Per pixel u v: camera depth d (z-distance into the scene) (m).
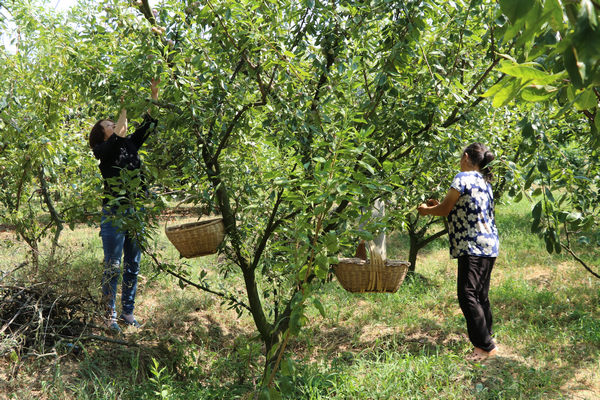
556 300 5.29
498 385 3.52
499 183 5.45
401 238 9.18
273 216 3.51
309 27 3.10
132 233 3.58
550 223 2.85
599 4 0.79
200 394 3.38
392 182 2.47
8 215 4.94
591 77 0.82
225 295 4.12
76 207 4.62
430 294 5.80
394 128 3.36
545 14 0.81
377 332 4.86
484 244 3.84
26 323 3.46
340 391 3.41
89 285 3.89
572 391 3.43
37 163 4.41
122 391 3.13
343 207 3.28
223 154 3.85
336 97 3.16
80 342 3.60
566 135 3.86
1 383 2.98
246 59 3.13
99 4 3.43
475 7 3.19
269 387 2.24
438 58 3.63
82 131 5.20
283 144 3.06
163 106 3.20
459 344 4.32
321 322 5.19
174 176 3.74
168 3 3.34
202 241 3.44
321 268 2.06
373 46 3.20
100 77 3.55
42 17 4.48
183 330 4.66
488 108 3.89
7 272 3.73
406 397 3.38
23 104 4.59
